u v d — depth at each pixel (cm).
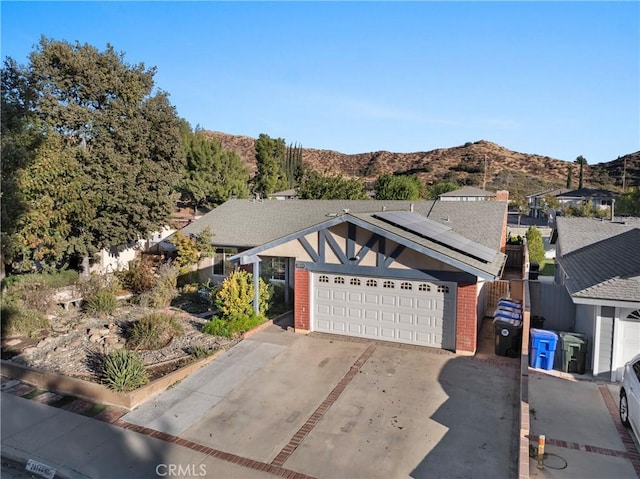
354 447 844
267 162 6241
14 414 991
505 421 931
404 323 1382
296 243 1505
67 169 2014
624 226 1934
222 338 1445
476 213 2227
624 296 1073
